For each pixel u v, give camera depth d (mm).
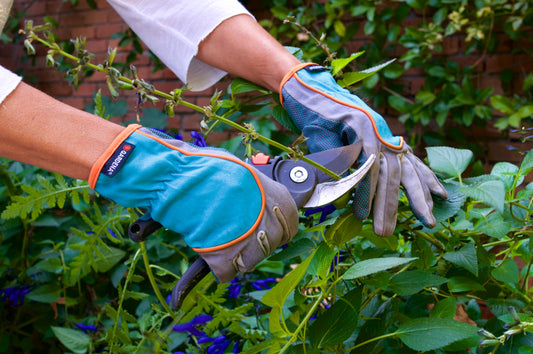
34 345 1062
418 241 671
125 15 808
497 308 638
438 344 513
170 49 783
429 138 2168
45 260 923
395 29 2152
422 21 2223
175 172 523
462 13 2119
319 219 683
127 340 687
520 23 1897
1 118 502
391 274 646
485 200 540
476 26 2010
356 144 603
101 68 478
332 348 598
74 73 482
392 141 637
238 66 744
